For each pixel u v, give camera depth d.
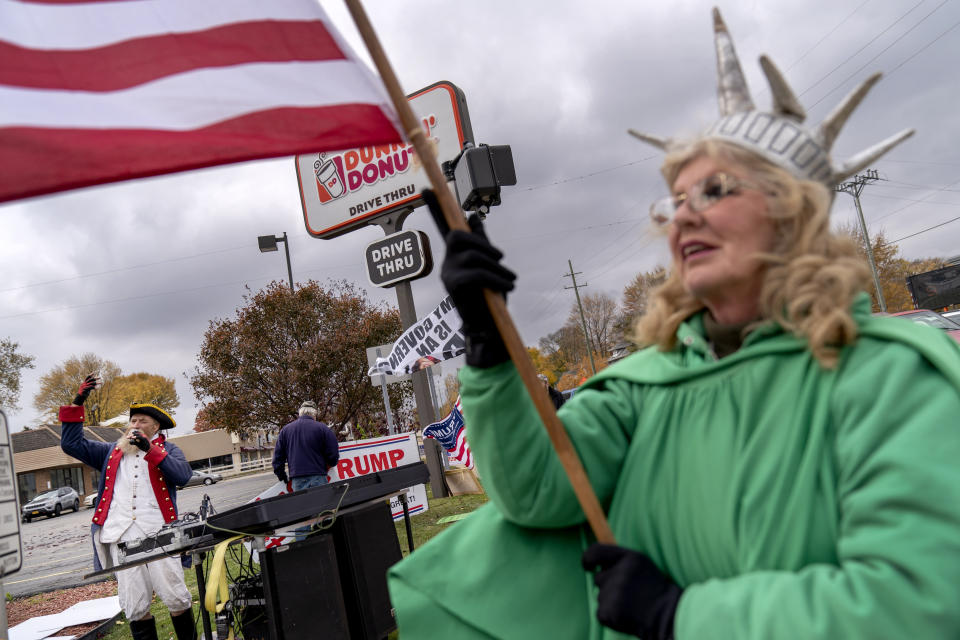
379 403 21.66
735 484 1.00
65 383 56.16
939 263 47.34
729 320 1.11
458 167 5.64
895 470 0.81
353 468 8.55
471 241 1.08
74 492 36.31
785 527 0.94
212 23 1.30
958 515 0.76
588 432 1.23
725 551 1.00
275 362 20.12
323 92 1.30
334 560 3.84
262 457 73.25
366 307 21.73
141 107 1.21
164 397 63.59
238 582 4.17
